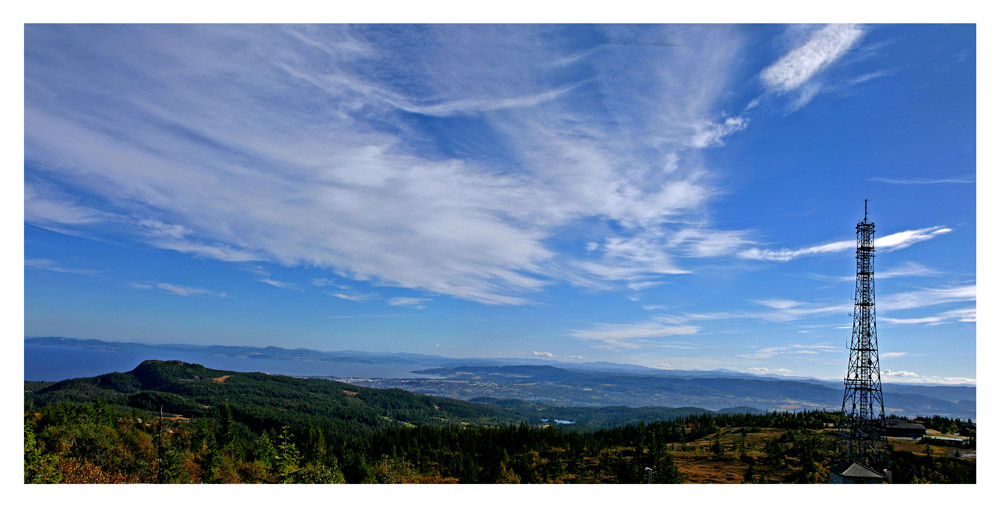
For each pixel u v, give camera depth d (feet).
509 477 265.34
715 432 383.24
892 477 194.59
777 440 315.78
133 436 220.43
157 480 174.19
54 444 181.47
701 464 267.39
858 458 218.18
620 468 259.60
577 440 350.02
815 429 354.74
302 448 272.51
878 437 220.02
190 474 188.55
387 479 261.03
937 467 206.18
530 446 341.00
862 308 228.22
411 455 322.14
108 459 183.21
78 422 208.44
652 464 250.57
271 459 247.91
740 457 279.69
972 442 251.19
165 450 190.39
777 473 240.12
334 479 205.05
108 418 240.94
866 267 229.86
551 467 282.56
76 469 166.61
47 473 152.97
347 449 299.17
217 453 213.25
